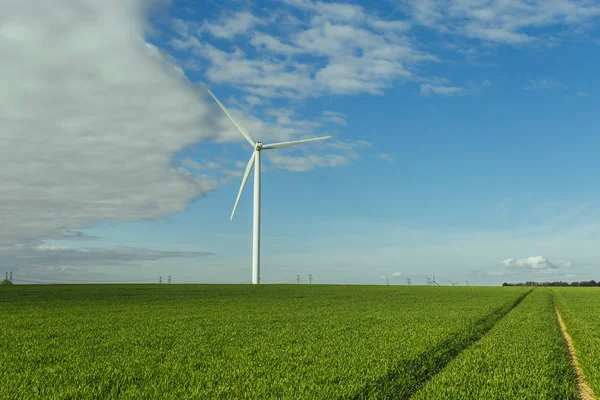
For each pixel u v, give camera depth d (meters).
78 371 13.01
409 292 63.00
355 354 15.27
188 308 35.31
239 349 16.47
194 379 11.95
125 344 17.78
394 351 15.67
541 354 15.45
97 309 34.03
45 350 16.53
